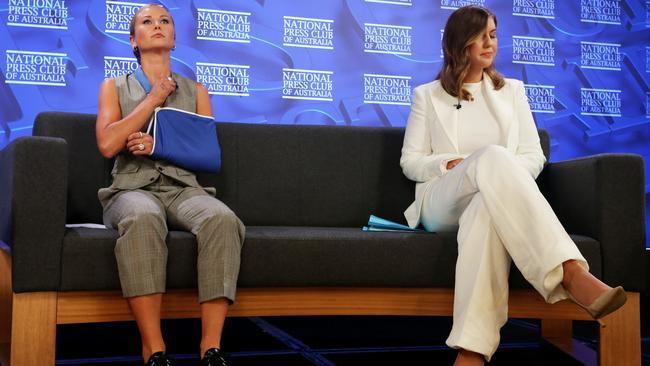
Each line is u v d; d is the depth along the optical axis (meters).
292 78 2.89
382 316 2.82
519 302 1.80
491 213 1.60
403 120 3.02
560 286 1.56
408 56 3.03
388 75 3.00
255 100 2.85
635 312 1.81
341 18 2.95
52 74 2.59
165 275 1.58
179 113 1.86
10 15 2.55
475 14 2.11
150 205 1.63
